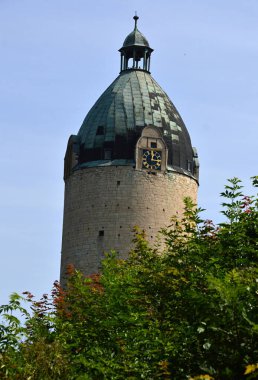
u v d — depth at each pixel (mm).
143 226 103438
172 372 24172
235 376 21844
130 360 28281
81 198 105812
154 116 107000
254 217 29375
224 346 22219
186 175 107188
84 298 37281
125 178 104438
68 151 109125
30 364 27281
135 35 110500
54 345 28422
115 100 107625
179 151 107312
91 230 104312
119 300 32875
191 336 23891
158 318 28969
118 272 39906
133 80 109000
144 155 105375
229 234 28578
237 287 22188
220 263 27781
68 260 105562
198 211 31141
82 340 32250
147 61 110562
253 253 27719
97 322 32844
